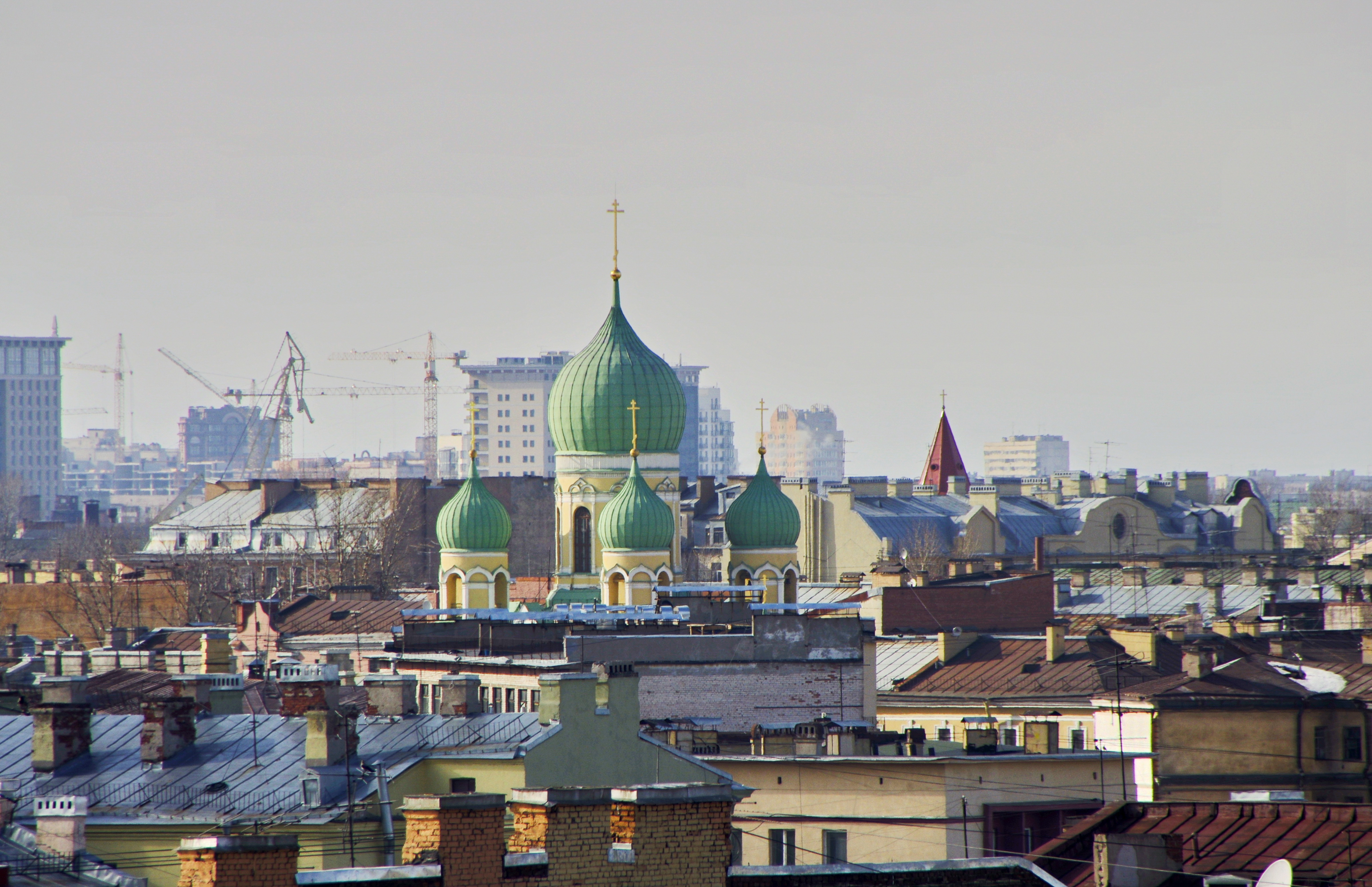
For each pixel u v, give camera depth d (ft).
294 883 422.82
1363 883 536.42
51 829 596.29
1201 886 542.57
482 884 439.63
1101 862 543.80
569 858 443.73
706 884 446.19
